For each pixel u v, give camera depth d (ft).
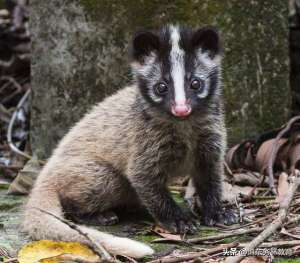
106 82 40.88
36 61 43.24
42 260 27.02
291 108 45.75
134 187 32.55
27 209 33.09
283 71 42.29
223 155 33.45
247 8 40.32
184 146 32.76
